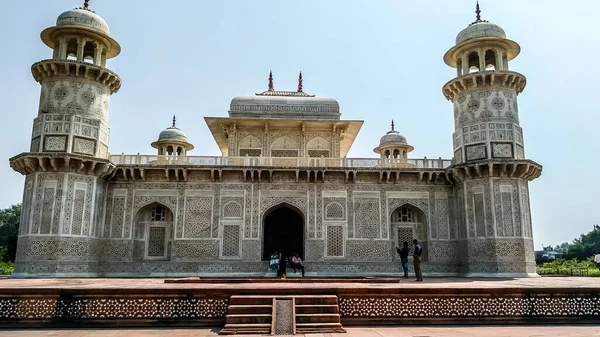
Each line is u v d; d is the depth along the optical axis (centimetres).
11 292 646
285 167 1501
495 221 1366
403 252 1288
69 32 1413
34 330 617
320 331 583
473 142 1444
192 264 1441
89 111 1400
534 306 682
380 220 1511
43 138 1340
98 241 1417
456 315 670
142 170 1469
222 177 1505
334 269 1467
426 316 667
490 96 1447
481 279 1180
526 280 1106
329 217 1502
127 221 1461
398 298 671
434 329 616
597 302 689
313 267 1465
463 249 1455
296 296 654
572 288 689
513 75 1438
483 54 1483
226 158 1516
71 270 1303
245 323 602
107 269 1419
